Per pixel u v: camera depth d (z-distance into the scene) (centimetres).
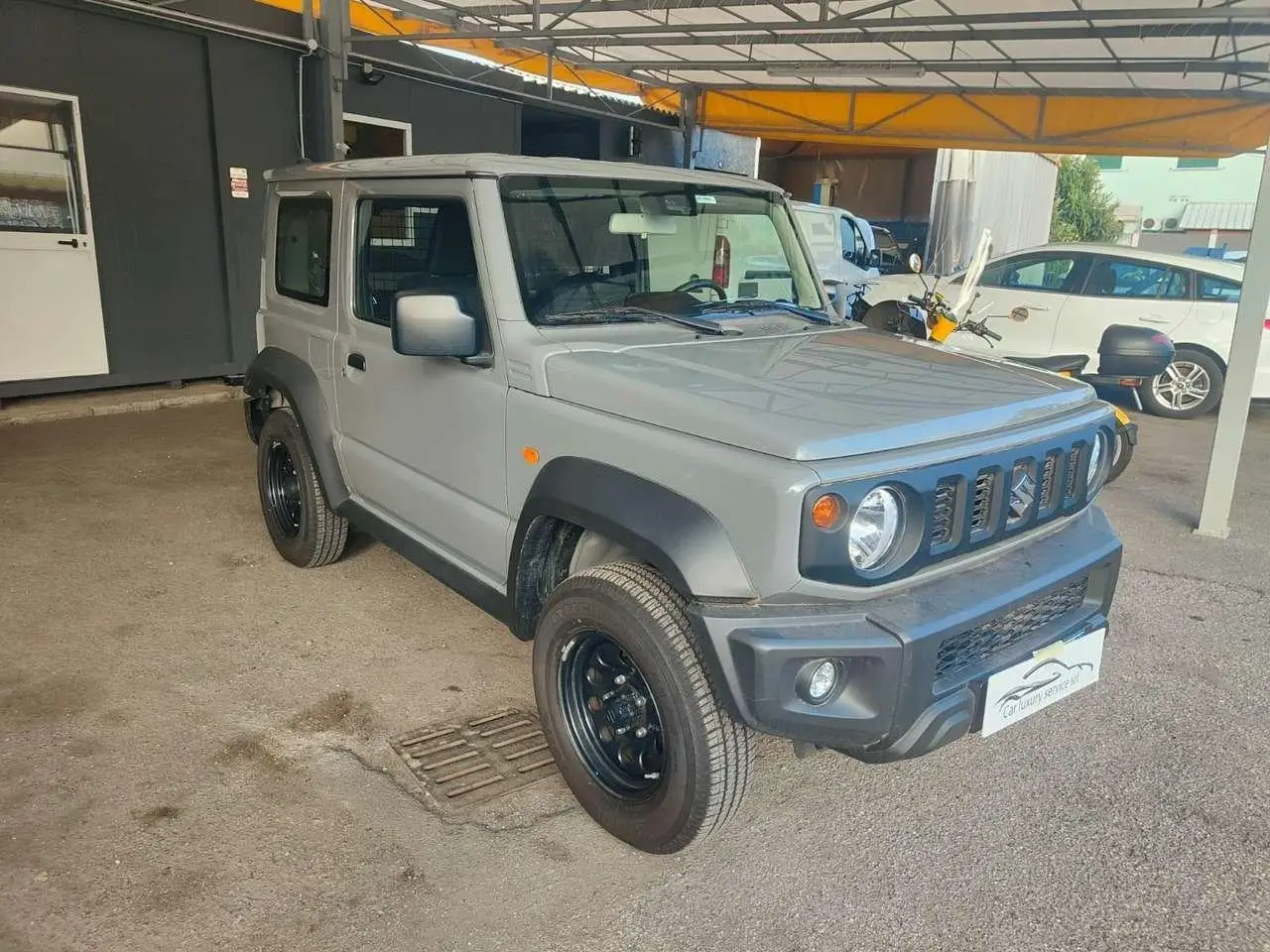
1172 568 504
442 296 287
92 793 280
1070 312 914
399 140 1053
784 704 219
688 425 242
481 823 277
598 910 244
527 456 289
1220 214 3806
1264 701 363
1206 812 293
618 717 271
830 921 243
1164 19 742
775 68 1127
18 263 731
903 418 238
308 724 324
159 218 815
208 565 460
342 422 400
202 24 792
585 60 1167
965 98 1238
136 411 786
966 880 260
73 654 366
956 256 1972
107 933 228
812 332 346
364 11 957
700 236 356
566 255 314
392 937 232
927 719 231
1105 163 4188
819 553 216
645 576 249
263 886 246
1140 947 236
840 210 1320
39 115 728
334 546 442
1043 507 271
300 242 430
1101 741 333
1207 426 894
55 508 536
